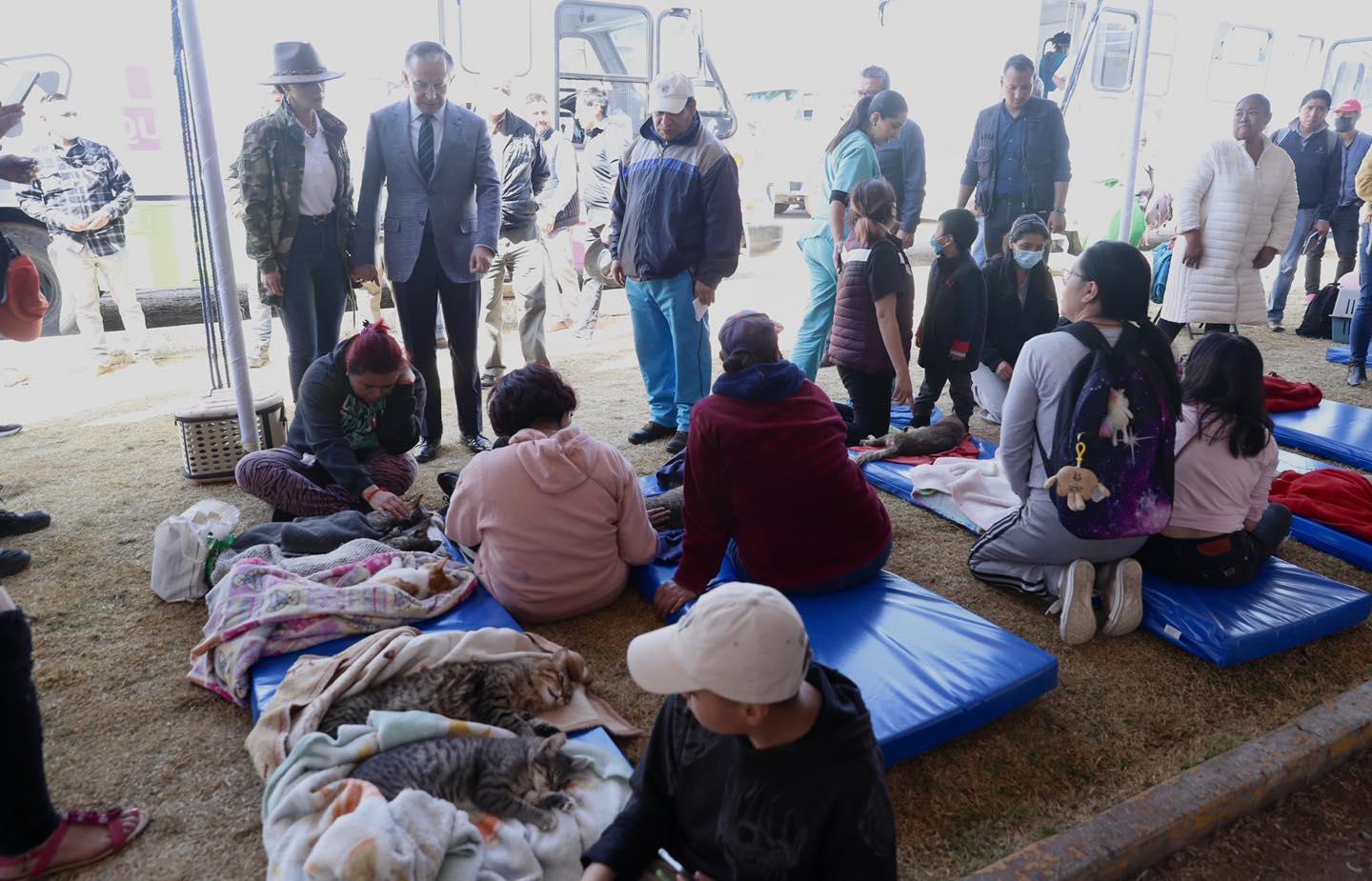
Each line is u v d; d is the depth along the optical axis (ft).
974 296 15.97
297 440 13.05
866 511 10.15
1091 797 7.85
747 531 9.96
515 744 7.27
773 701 4.00
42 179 20.43
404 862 5.70
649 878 5.33
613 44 26.58
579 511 10.15
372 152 14.79
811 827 4.44
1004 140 20.94
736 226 15.51
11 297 8.75
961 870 7.02
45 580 11.59
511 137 19.88
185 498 14.46
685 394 16.28
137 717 8.74
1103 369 9.42
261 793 7.72
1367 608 10.23
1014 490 10.66
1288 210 18.98
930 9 32.65
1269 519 10.73
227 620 9.20
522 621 10.38
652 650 4.28
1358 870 7.44
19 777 6.50
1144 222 34.78
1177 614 9.93
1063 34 31.60
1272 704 9.16
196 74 13.56
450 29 23.54
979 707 8.24
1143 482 9.45
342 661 8.48
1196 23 35.58
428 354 15.66
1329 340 25.90
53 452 16.65
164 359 23.81
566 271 25.57
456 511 10.41
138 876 6.81
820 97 32.53
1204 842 7.70
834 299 18.15
